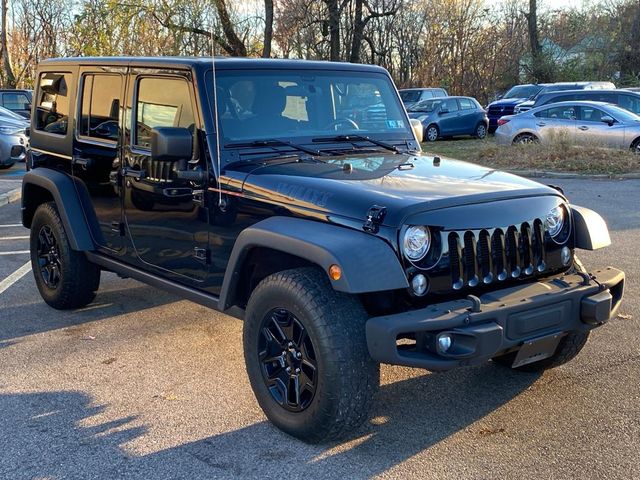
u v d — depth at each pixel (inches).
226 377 184.2
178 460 142.3
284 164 165.3
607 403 165.9
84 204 219.6
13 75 1529.3
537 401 167.9
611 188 508.4
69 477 136.6
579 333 161.9
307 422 142.9
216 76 173.0
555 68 1421.0
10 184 549.0
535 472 136.0
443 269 139.9
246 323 155.6
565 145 642.8
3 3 1461.6
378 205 137.9
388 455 143.5
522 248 150.2
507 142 741.3
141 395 173.5
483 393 173.0
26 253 330.3
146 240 193.8
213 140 167.9
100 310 239.5
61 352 201.9
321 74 191.0
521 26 1493.6
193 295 178.1
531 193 154.2
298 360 145.8
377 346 132.3
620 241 336.5
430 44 1457.9
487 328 133.1
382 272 132.1
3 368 190.5
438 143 926.4
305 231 142.3
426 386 177.9
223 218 166.1
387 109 202.8
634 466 137.6
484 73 1473.9
